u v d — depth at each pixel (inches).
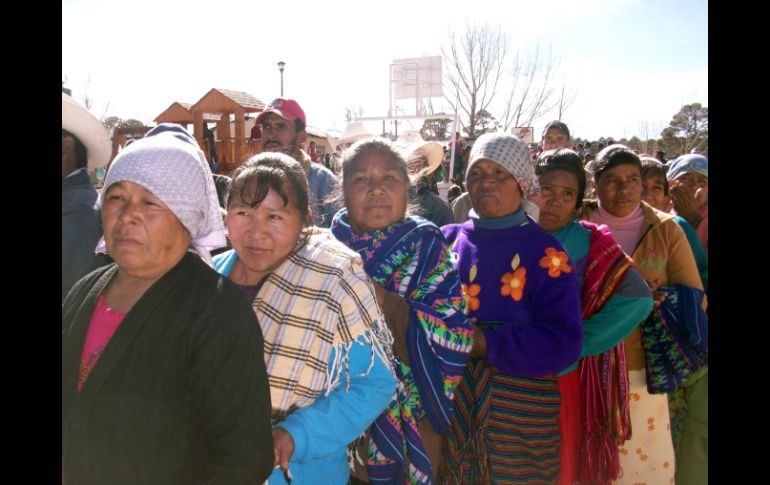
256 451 49.6
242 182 65.8
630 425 100.0
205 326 50.1
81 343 53.9
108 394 49.1
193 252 57.2
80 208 81.1
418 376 76.8
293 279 66.9
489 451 88.7
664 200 144.7
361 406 65.7
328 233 74.0
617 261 97.0
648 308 95.7
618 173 111.7
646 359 107.0
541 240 90.0
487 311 90.0
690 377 112.5
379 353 67.8
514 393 88.4
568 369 96.1
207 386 49.1
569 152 104.0
